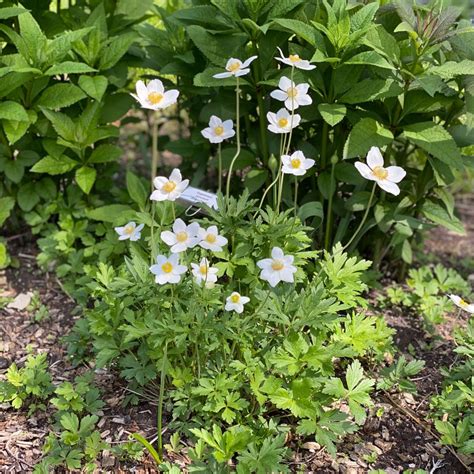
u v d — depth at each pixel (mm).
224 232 718
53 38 962
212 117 713
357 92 794
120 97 978
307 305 668
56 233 941
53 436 685
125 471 659
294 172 672
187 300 688
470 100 797
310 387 635
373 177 639
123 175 1190
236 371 673
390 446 704
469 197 1282
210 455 635
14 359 810
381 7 808
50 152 941
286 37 825
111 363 767
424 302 902
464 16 1027
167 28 943
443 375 777
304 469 670
